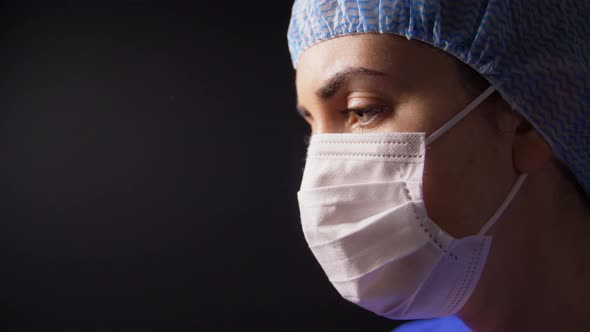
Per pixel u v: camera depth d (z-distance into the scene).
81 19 2.48
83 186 2.42
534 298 0.86
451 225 0.81
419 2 0.78
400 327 1.37
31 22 2.48
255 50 2.46
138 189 2.41
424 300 0.86
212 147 2.43
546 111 0.82
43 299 2.36
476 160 0.81
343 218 0.87
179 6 2.48
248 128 2.43
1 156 2.42
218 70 2.46
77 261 2.38
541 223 0.85
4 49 2.46
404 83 0.80
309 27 0.87
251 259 2.38
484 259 0.82
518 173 0.84
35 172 2.42
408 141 0.81
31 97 2.45
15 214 2.40
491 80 0.80
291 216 2.39
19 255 2.38
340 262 0.88
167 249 2.38
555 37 0.83
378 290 0.87
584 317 0.87
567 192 0.88
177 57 2.47
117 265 2.38
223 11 2.48
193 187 2.41
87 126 2.44
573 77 0.82
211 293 2.36
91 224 2.40
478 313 0.89
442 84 0.80
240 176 2.41
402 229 0.82
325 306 2.32
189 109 2.44
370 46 0.81
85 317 2.35
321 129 0.89
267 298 2.35
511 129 0.83
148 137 2.44
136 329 2.35
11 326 2.34
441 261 0.82
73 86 2.46
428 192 0.81
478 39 0.79
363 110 0.84
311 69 0.87
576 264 0.88
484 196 0.81
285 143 2.42
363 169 0.85
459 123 0.81
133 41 2.47
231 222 2.40
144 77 2.46
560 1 0.84
